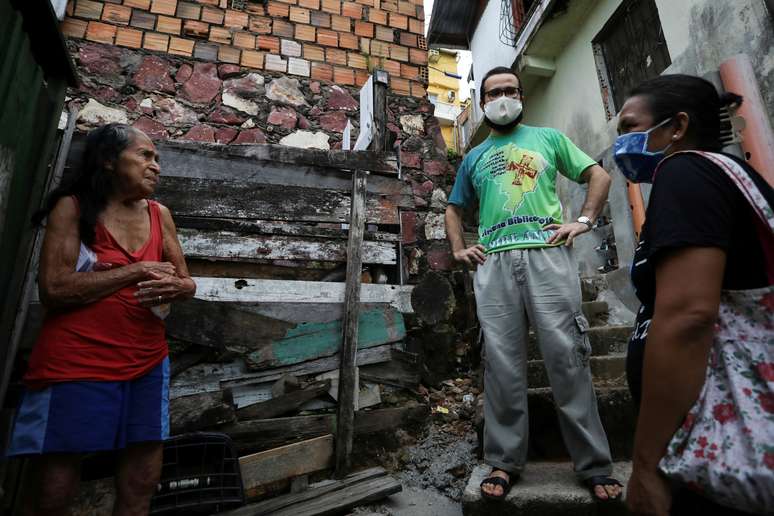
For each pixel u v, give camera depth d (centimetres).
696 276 72
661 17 406
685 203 76
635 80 474
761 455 65
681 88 96
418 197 369
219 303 227
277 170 258
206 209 238
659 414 74
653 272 88
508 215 181
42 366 124
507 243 178
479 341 187
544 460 201
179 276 161
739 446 68
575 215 530
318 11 405
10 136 154
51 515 121
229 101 357
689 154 83
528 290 171
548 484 170
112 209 146
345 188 271
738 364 73
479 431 219
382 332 267
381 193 283
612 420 199
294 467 212
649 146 98
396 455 242
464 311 336
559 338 164
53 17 168
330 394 242
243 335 228
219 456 199
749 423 68
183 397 205
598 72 525
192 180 238
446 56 1421
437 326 305
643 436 77
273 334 235
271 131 361
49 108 190
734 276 77
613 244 439
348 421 230
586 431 162
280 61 381
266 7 390
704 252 72
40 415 121
